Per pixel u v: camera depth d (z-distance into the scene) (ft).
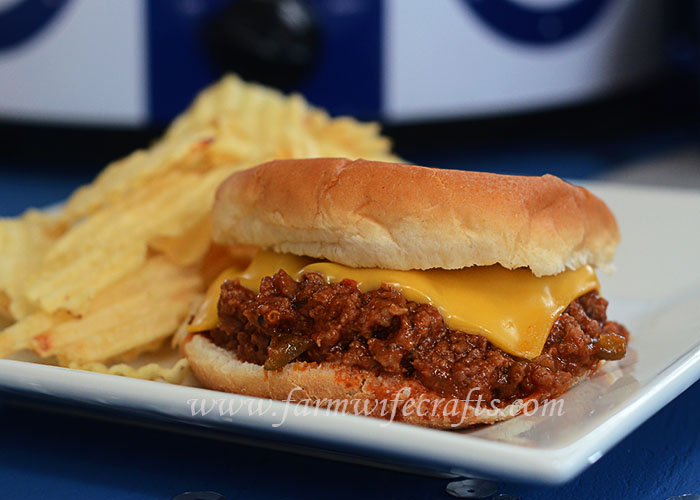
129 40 2.58
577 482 1.28
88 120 2.66
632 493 1.26
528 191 1.31
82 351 1.48
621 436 1.21
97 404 1.30
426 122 2.73
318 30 2.52
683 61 3.62
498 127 3.15
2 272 1.60
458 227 1.29
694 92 3.67
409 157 2.88
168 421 1.30
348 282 1.32
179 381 1.43
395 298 1.30
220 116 1.78
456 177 1.31
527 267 1.35
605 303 1.40
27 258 1.65
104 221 1.62
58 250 1.59
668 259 1.73
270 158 1.62
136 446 1.35
